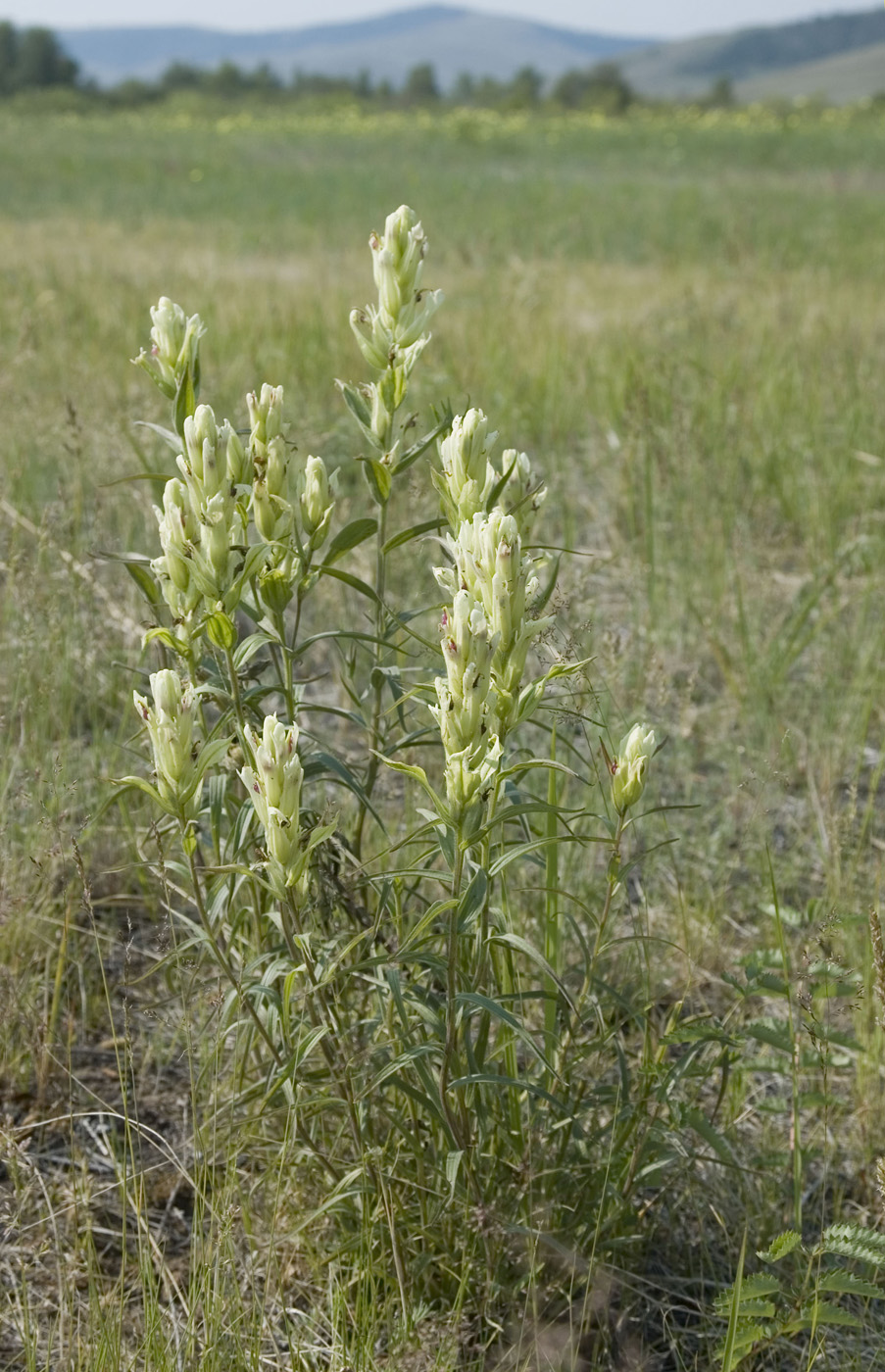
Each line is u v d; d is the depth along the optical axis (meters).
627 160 28.52
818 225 15.87
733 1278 2.29
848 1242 1.95
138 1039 2.81
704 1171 2.42
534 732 3.63
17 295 9.43
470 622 1.65
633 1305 2.20
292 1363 2.01
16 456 5.06
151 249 13.15
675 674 4.32
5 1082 2.67
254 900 2.18
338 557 2.00
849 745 3.99
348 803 3.04
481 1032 2.04
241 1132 2.32
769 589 4.74
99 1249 2.32
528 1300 2.09
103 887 3.26
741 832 3.51
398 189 20.28
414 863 2.23
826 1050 2.26
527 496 2.06
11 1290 2.20
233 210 17.56
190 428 1.77
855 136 31.80
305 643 2.00
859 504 5.75
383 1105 2.17
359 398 2.07
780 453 6.16
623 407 6.54
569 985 2.39
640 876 3.36
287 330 8.29
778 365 7.62
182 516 1.82
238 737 2.04
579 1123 2.20
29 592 3.61
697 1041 2.22
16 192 19.30
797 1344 2.19
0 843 2.97
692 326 8.47
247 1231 2.20
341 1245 2.16
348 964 2.12
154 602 2.12
